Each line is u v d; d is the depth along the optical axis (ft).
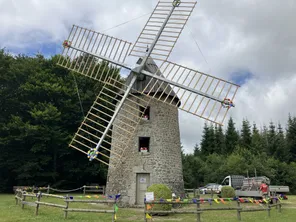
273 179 126.82
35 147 88.02
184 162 155.53
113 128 56.80
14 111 95.66
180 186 54.29
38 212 38.99
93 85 103.04
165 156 53.36
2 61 93.81
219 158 152.66
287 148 163.43
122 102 50.60
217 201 34.37
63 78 102.37
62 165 99.50
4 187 92.02
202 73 48.24
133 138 54.08
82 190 103.40
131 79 55.77
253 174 126.82
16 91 95.40
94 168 98.37
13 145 91.20
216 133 195.31
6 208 43.37
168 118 56.08
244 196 65.16
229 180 92.07
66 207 34.94
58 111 95.09
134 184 51.65
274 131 185.57
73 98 98.02
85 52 53.11
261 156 144.66
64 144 94.63
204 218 36.99
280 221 34.73
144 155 52.85
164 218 36.94
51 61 101.71
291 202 63.46
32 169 89.86
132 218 36.40
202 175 148.36
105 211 32.99
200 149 198.80
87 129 82.94
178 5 54.24
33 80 94.07
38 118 88.74
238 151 152.46
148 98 54.70
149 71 53.16
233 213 42.52
